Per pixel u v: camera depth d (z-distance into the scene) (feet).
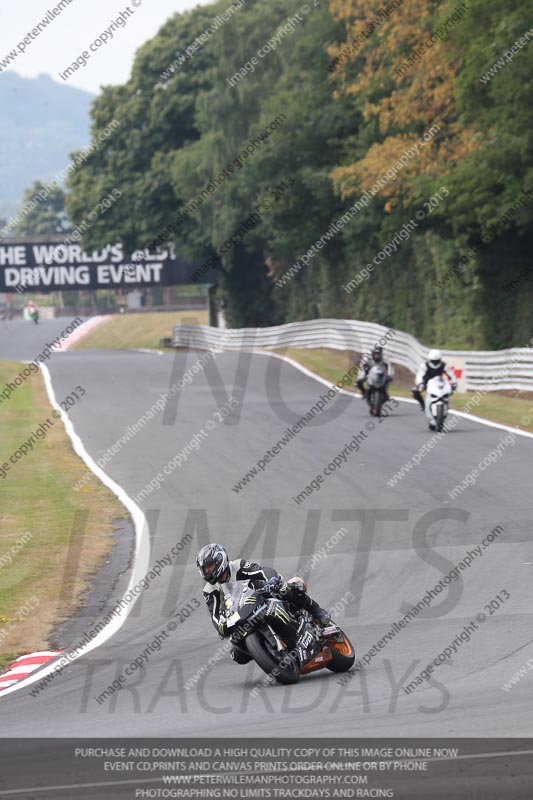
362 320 552.41
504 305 393.91
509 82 323.98
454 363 355.56
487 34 337.31
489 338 400.26
